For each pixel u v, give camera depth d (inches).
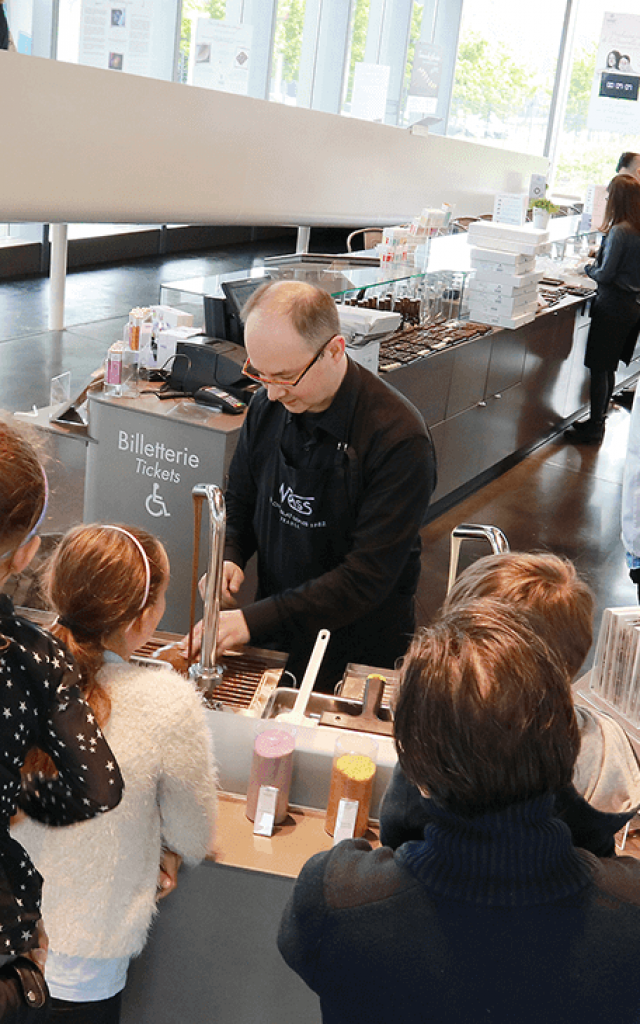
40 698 53.0
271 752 74.8
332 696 86.0
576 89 524.4
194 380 155.3
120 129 215.8
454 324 231.9
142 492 153.0
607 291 271.9
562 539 229.5
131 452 151.9
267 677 90.5
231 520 106.8
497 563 60.6
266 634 96.3
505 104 500.7
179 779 64.1
